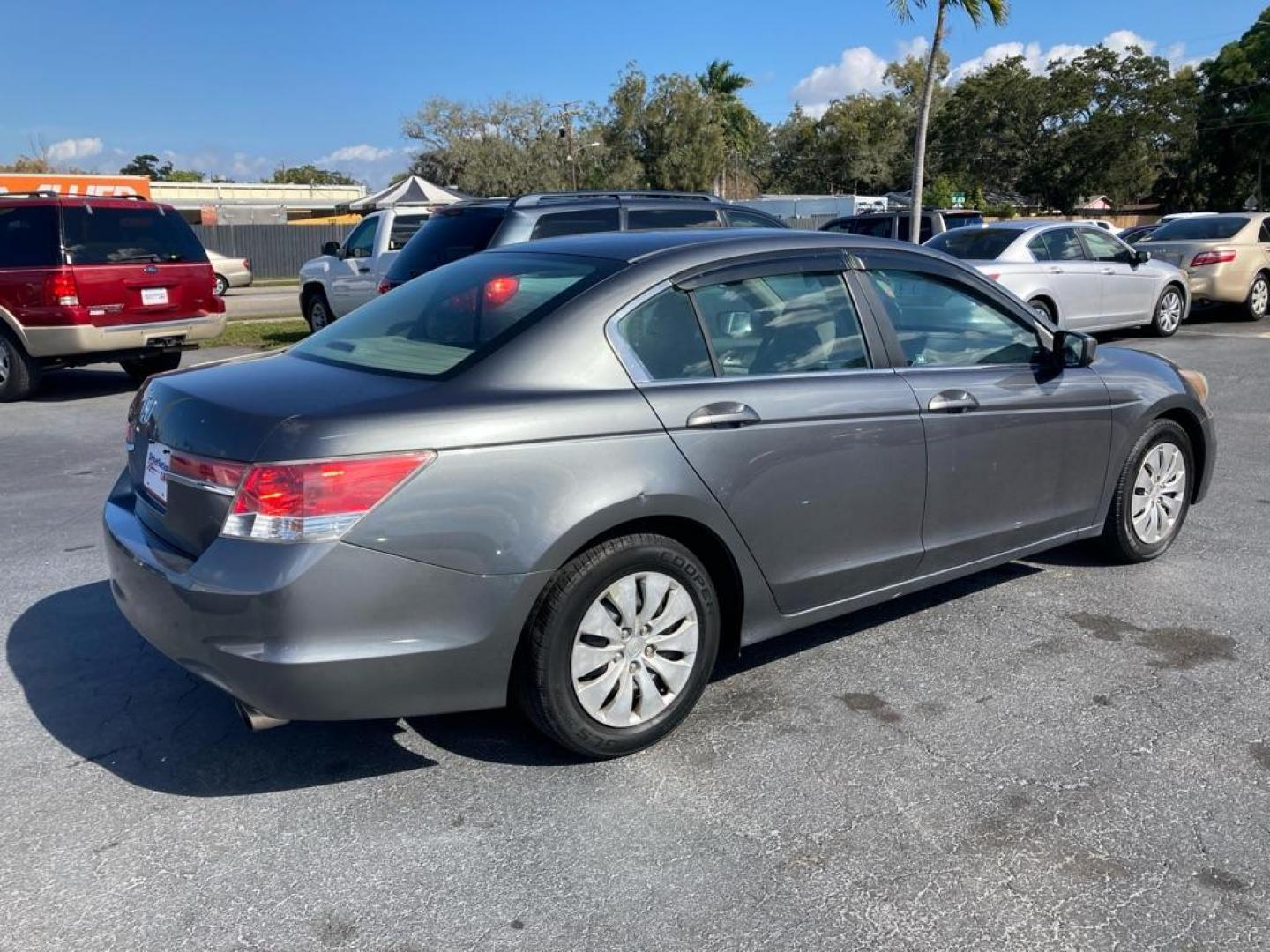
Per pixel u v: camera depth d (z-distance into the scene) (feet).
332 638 9.80
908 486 13.57
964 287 14.93
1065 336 15.31
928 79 64.39
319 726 12.49
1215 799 10.75
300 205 187.01
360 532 9.77
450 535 10.11
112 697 13.25
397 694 10.20
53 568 18.12
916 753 11.71
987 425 14.35
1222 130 176.24
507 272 12.99
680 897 9.28
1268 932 8.80
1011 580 17.20
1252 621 15.37
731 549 12.00
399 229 45.68
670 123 141.79
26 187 96.27
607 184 139.03
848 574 13.25
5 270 34.47
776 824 10.38
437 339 11.98
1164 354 42.19
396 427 10.03
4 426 31.58
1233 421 29.40
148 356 37.29
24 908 9.18
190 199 178.91
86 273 34.60
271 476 9.73
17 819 10.55
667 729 11.86
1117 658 14.16
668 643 11.66
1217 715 12.51
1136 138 179.22
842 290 13.55
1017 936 8.76
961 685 13.39
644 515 11.13
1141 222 194.49
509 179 136.87
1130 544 17.30
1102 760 11.52
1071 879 9.50
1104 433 16.25
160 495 11.16
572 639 10.90
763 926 8.90
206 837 10.25
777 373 12.63
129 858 9.92
